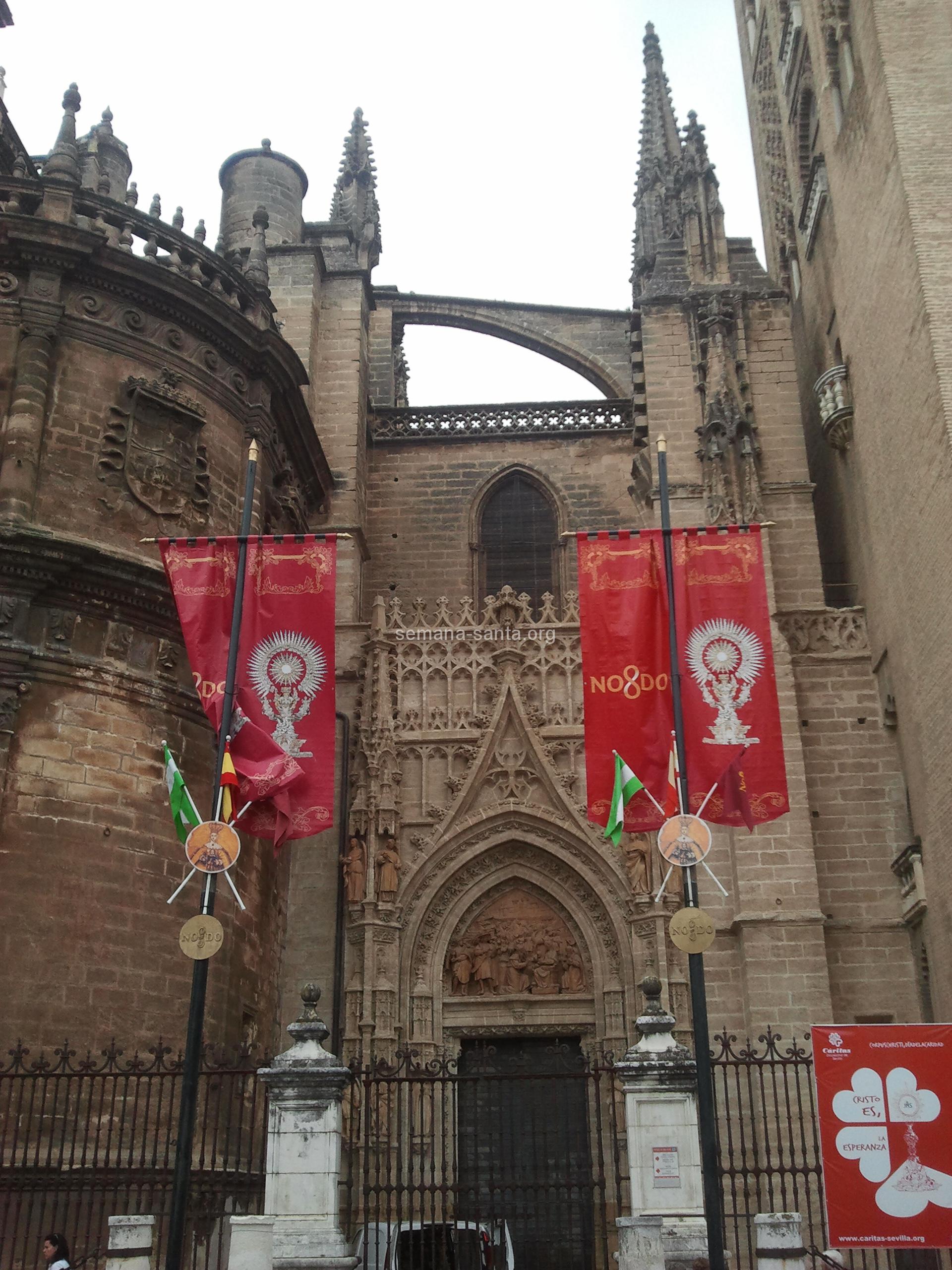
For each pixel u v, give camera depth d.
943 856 23.12
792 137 34.78
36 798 20.86
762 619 18.14
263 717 18.31
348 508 31.91
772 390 30.72
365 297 35.22
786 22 35.69
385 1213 23.00
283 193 35.34
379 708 27.48
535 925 26.59
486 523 35.34
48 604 22.00
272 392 27.16
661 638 18.30
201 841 16.16
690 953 15.29
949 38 25.28
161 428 24.41
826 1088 15.40
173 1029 21.31
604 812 17.77
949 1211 14.91
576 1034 25.66
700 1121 14.56
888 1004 25.31
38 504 22.34
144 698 22.67
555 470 35.44
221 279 26.27
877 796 26.72
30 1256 18.50
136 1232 13.95
